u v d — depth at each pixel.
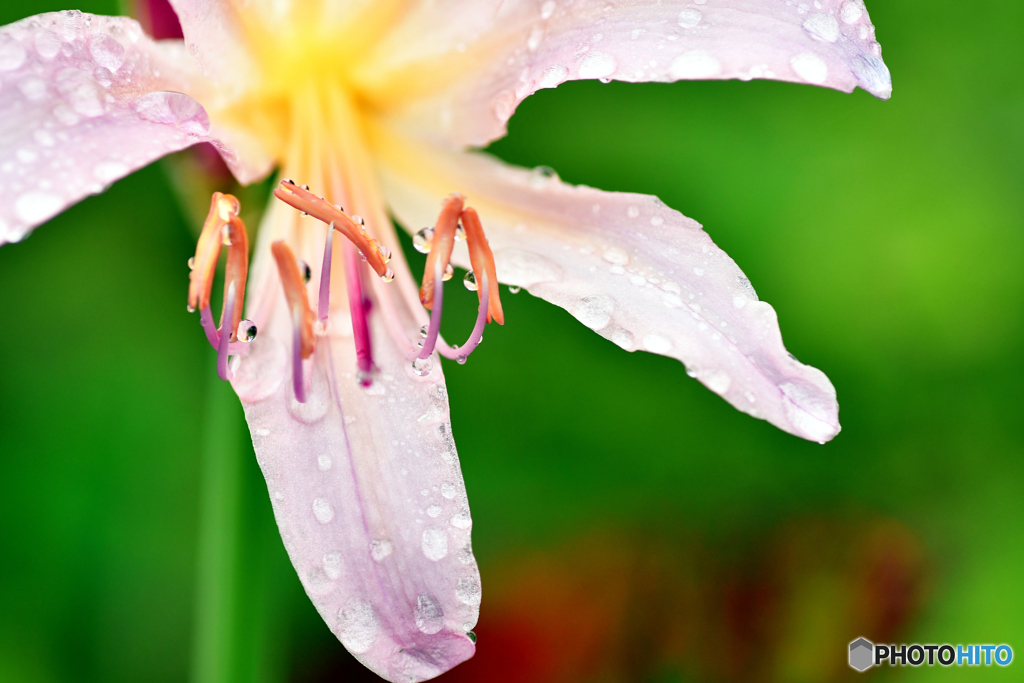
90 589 0.24
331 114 0.21
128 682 0.24
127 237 0.24
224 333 0.19
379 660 0.19
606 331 0.20
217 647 0.21
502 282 0.20
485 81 0.20
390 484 0.19
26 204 0.18
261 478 0.21
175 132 0.19
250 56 0.20
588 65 0.19
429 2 0.20
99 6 0.24
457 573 0.19
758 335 0.19
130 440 0.24
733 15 0.19
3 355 0.24
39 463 0.24
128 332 0.24
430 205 0.21
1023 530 0.24
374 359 0.20
